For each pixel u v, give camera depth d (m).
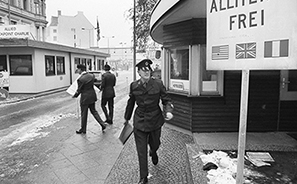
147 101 3.51
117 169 4.07
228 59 2.54
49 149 5.21
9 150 5.20
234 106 5.55
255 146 4.54
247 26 2.40
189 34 5.63
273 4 2.25
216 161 3.85
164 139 5.42
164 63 6.64
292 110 5.43
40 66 15.57
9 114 9.30
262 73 5.35
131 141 5.58
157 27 6.82
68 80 20.23
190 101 5.64
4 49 14.95
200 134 5.48
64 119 8.23
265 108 5.43
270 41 2.29
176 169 3.93
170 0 4.76
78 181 3.74
